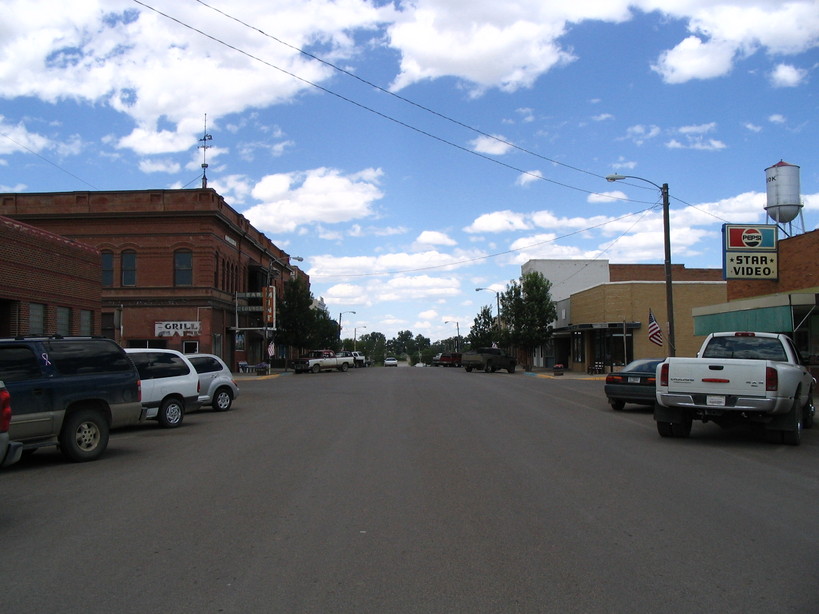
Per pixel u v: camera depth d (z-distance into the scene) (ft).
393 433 45.52
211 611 15.25
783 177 89.97
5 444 24.94
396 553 19.35
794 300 66.49
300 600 15.87
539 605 15.52
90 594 16.30
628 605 15.49
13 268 74.84
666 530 21.65
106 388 37.27
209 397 63.46
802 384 42.42
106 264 148.56
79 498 26.84
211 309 148.25
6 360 33.99
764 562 18.47
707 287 148.15
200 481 29.89
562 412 59.98
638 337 146.30
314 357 178.29
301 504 25.31
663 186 86.79
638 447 39.22
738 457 35.73
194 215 147.74
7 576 17.62
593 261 220.23
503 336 184.65
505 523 22.50
